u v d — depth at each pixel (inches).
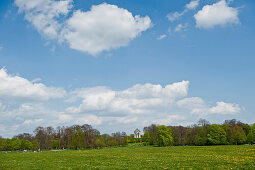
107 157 2246.6
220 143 5152.6
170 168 1286.9
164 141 5743.1
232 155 2096.5
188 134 6013.8
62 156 2571.4
